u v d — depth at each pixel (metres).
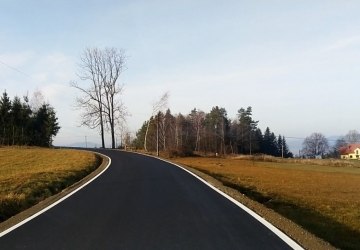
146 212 11.47
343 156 159.88
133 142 92.00
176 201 13.53
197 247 7.68
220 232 8.97
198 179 20.75
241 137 128.00
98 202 13.41
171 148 60.53
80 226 9.72
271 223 10.02
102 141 68.06
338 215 14.65
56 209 12.18
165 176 21.95
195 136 110.81
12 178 19.98
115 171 24.94
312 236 8.80
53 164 30.77
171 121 98.19
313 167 52.94
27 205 13.73
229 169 34.97
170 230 9.16
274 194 19.59
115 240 8.27
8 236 8.77
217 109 126.19
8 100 77.88
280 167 48.06
